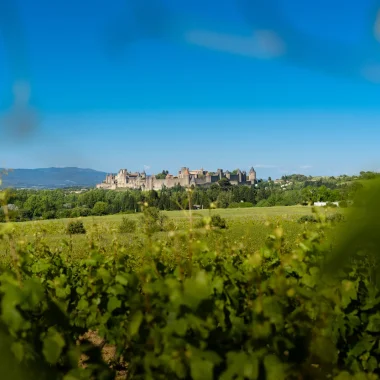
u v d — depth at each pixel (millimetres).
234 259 4707
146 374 2863
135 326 2848
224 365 2811
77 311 4367
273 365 2527
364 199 531
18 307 2633
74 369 2570
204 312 2658
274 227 3998
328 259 554
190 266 3553
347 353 3646
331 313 2957
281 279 3162
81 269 6164
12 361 1313
